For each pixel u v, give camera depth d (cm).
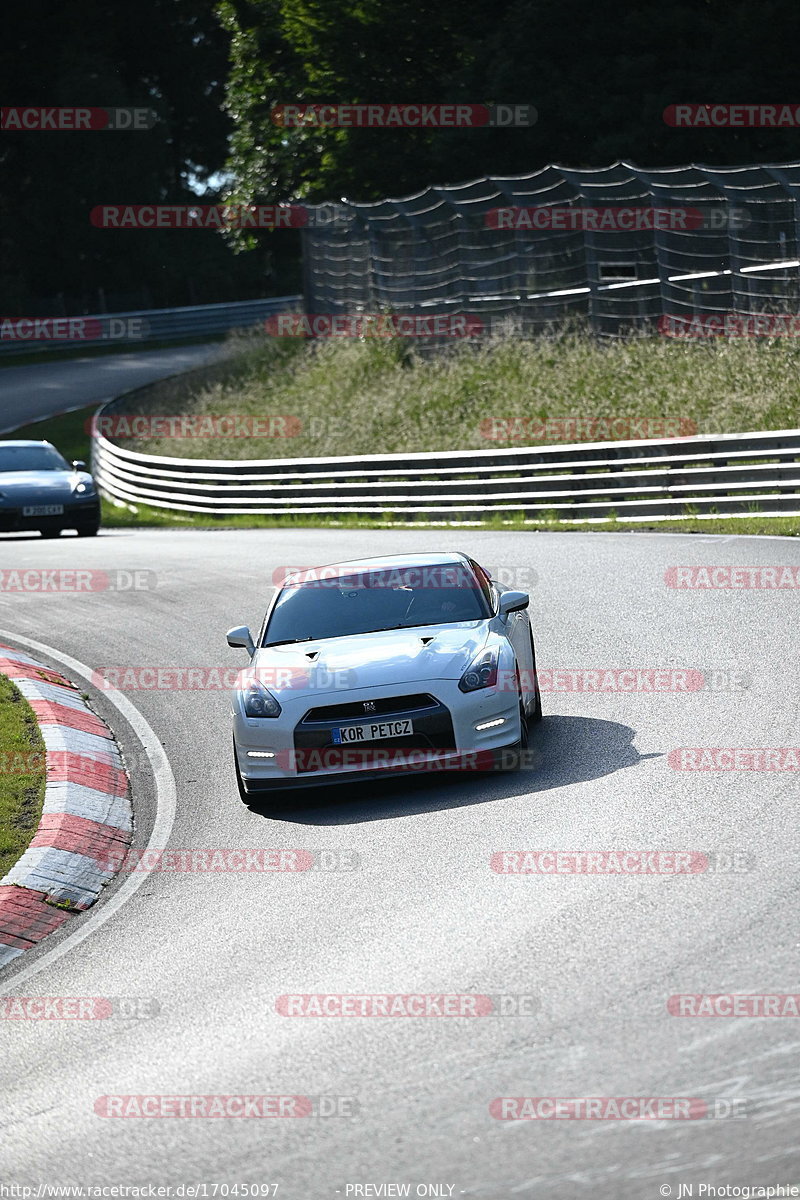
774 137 12206
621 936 2038
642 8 12812
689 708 3506
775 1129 1440
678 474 7500
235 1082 1748
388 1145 1516
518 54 13188
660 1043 1662
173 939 2409
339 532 9031
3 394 18950
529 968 1967
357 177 15888
